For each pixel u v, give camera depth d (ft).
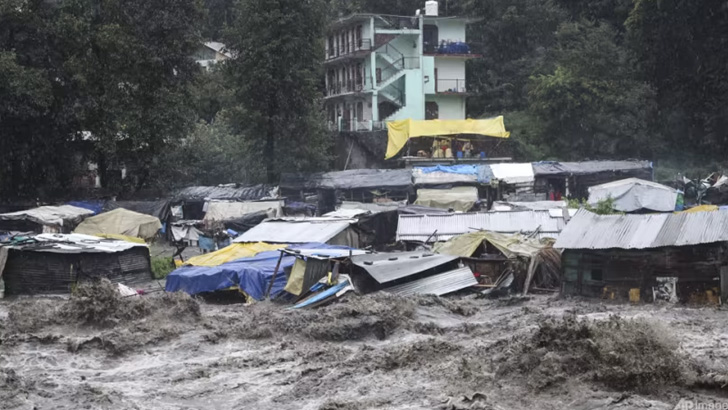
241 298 174.70
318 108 350.64
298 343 130.93
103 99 279.69
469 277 175.22
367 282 169.27
